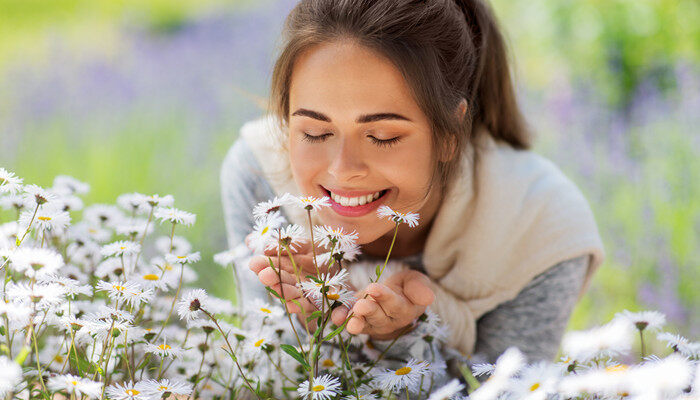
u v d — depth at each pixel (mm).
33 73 4574
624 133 3289
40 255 1074
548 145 3260
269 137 1603
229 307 1490
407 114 1206
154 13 6453
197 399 1390
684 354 1196
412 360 1271
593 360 1189
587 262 1594
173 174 3283
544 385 1028
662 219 2668
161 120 3850
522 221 1523
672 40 3840
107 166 3270
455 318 1554
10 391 1059
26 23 6605
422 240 1591
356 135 1215
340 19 1197
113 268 1355
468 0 1504
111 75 4508
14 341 1362
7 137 3680
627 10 3863
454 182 1438
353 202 1279
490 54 1562
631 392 1062
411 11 1232
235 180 1723
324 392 1133
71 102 4176
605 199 2863
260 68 4363
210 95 4117
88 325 1132
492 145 1576
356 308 1157
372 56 1182
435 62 1243
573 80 3715
